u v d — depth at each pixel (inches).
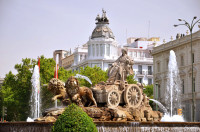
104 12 4352.9
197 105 2711.6
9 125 767.1
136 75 4441.4
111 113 833.5
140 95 930.7
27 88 2532.0
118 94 896.9
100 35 4252.0
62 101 879.1
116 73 927.7
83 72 2778.1
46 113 808.3
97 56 4232.3
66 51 5792.3
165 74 3144.7
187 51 2874.0
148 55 4753.9
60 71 2546.8
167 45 3161.9
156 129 756.0
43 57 2573.8
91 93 864.9
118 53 4658.0
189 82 2827.3
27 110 2536.9
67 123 589.6
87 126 593.9
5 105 2534.5
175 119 1364.4
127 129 740.0
